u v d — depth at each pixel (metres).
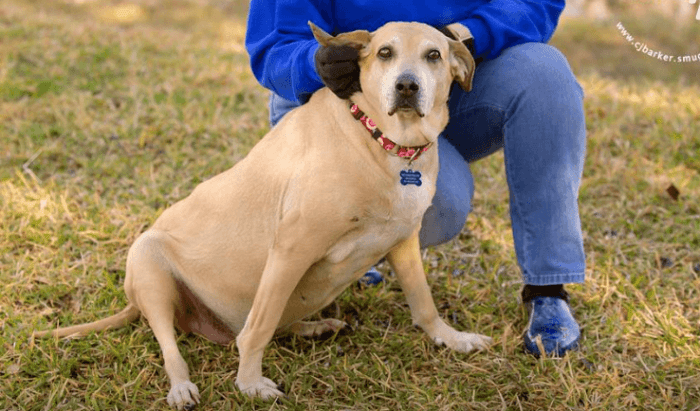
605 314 2.77
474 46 2.38
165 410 2.24
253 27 2.51
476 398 2.34
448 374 2.45
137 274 2.48
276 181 2.27
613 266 3.10
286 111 2.73
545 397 2.33
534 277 2.52
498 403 2.32
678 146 4.25
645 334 2.64
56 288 2.88
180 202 2.64
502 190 3.81
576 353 2.53
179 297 2.56
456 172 2.56
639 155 4.14
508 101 2.42
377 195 2.14
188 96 4.89
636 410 2.28
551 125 2.39
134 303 2.58
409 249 2.48
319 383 2.41
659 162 4.03
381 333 2.70
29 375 2.40
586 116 4.74
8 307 2.74
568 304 2.68
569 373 2.42
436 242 2.69
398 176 2.14
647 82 5.74
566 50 7.50
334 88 2.09
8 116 4.44
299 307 2.45
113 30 6.41
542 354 2.49
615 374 2.41
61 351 2.48
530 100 2.39
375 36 2.05
